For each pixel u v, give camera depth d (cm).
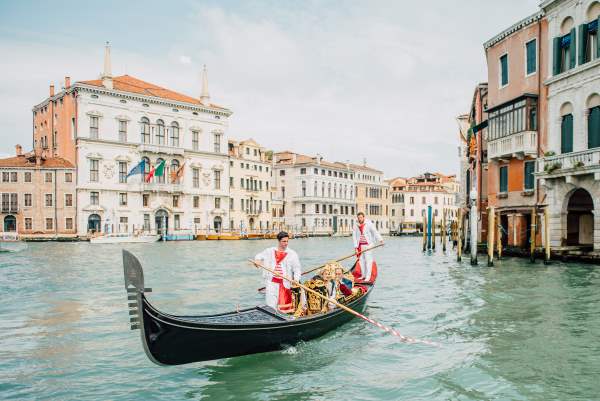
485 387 562
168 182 5216
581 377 592
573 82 1827
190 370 617
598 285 1310
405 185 8850
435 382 578
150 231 4956
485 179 2627
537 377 593
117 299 1151
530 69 2084
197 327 580
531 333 799
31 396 540
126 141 4916
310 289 761
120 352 698
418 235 8375
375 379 590
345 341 748
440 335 787
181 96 5603
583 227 2067
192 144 5450
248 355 658
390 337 772
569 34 1872
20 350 709
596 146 1734
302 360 657
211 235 5184
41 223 4575
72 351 704
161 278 1584
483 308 1009
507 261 1980
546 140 1983
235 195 6000
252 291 1284
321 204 7256
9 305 1072
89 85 4650
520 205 2116
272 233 5897
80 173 4631
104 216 4753
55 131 5191
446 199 8944
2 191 4491
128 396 541
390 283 1418
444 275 1605
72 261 2291
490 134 2298
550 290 1231
